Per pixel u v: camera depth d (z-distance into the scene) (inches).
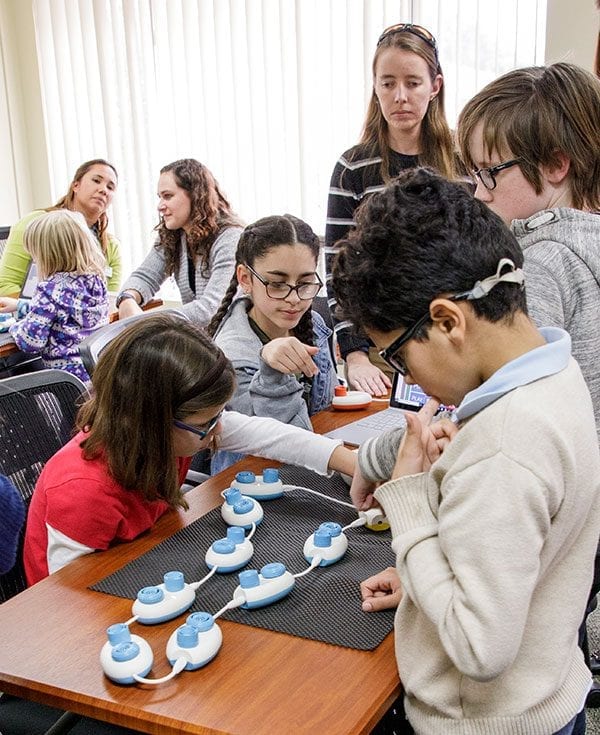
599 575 44.9
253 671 36.0
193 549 47.3
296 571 44.2
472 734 33.0
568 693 33.9
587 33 114.5
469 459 29.3
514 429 28.6
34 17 177.8
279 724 32.6
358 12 138.5
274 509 52.5
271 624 39.4
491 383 30.1
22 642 38.8
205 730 32.4
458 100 130.8
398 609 35.4
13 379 59.9
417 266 30.3
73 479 48.6
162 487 49.6
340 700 34.0
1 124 182.2
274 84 150.9
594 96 41.8
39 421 60.2
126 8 163.3
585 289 42.3
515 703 32.3
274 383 65.5
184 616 40.6
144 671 35.4
